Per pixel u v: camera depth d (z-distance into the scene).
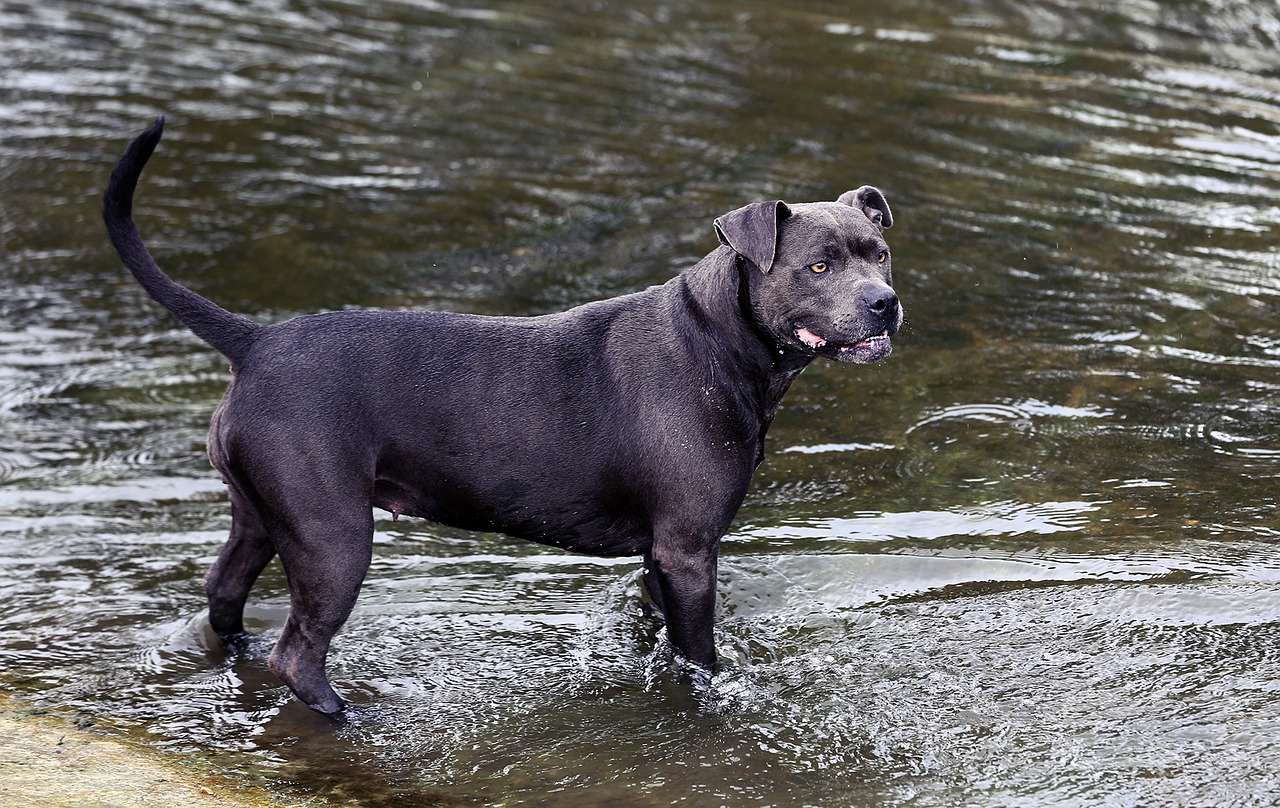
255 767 6.43
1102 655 7.07
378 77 17.12
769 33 18.05
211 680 7.21
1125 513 8.31
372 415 6.50
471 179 14.22
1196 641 7.12
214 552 8.41
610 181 14.05
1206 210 12.71
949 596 7.69
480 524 6.92
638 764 6.44
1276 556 7.75
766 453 9.26
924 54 16.97
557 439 6.66
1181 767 6.13
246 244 12.81
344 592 6.55
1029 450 9.09
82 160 14.64
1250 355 10.20
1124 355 10.28
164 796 6.01
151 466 9.37
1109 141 14.29
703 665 7.05
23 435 9.74
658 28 18.50
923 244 12.15
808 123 15.09
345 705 6.90
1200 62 16.36
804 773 6.32
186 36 18.62
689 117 15.50
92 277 12.36
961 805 5.98
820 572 7.97
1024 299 11.20
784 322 6.61
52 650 7.42
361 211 13.55
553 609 7.88
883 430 9.45
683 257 12.24
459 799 6.20
